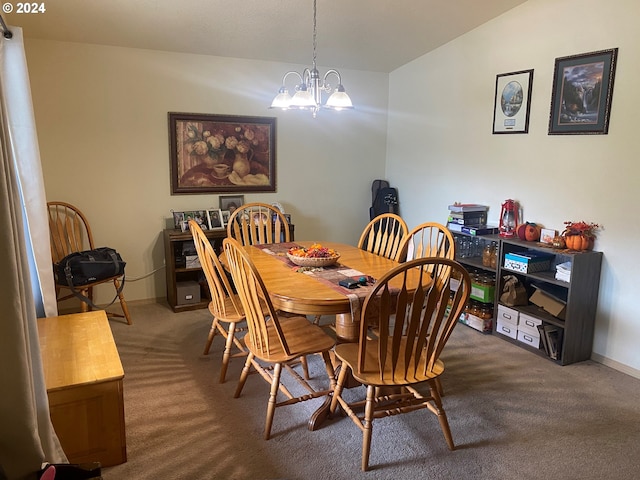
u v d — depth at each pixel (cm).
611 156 300
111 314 384
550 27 330
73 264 339
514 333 342
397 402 228
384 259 297
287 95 274
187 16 340
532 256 332
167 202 422
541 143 344
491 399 266
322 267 273
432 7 346
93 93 383
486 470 206
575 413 252
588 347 319
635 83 284
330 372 253
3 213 146
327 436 230
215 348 330
